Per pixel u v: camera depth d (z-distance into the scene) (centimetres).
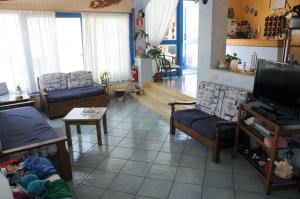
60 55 600
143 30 668
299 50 485
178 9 749
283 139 268
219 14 427
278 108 284
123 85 690
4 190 168
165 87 624
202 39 451
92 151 380
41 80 555
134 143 404
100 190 287
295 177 279
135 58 678
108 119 516
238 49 650
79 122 390
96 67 639
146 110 571
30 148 274
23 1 503
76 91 559
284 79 274
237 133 334
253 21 704
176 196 274
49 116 519
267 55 578
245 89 374
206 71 454
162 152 372
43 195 204
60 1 539
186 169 326
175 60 759
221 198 270
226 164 336
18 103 454
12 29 520
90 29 611
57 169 296
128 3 624
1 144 296
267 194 273
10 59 527
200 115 396
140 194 279
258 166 299
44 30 554
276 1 632
